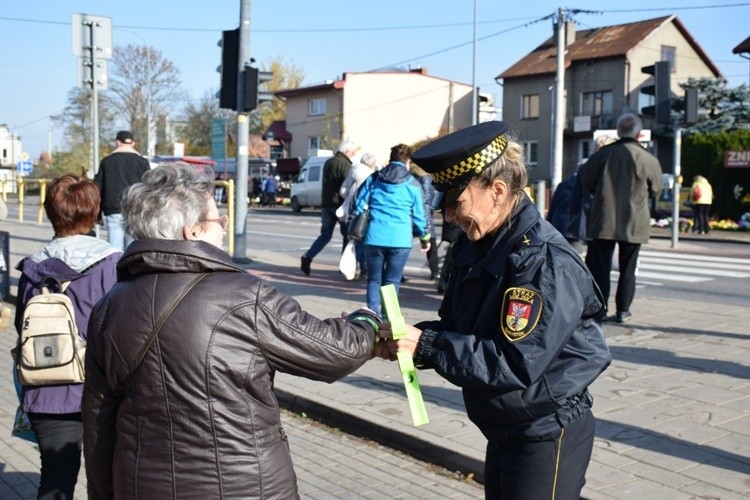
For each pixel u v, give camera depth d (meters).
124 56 60.41
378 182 8.02
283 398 6.16
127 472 2.33
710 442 4.87
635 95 47.31
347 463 5.05
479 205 2.59
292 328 2.39
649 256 17.25
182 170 2.57
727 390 5.88
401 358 2.56
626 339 7.48
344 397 5.96
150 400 2.30
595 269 8.08
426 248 8.30
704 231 25.61
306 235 22.20
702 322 8.23
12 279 11.70
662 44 48.22
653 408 5.49
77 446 3.64
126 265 2.45
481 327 2.59
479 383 2.47
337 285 11.23
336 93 53.88
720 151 30.89
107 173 10.16
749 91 37.25
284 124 59.00
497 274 2.56
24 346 3.48
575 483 2.62
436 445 4.95
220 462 2.28
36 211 30.92
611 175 7.77
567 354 2.57
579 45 49.81
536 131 50.88
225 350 2.30
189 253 2.38
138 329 2.32
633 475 4.40
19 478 4.95
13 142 42.19
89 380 2.47
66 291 3.62
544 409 2.54
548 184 30.66
